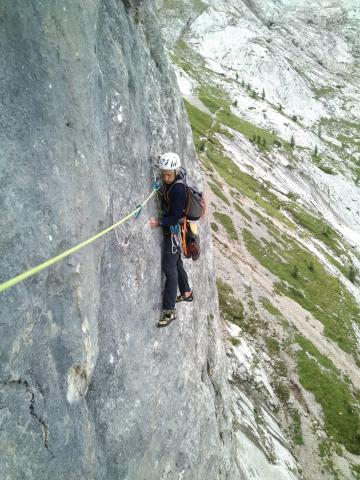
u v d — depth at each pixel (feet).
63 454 14.58
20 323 12.39
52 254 13.83
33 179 13.12
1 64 12.03
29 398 12.86
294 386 124.26
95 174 16.83
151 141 26.17
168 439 26.07
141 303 22.68
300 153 487.20
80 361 15.58
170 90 31.76
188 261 35.73
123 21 22.58
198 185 41.06
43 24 13.30
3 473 11.49
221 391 45.19
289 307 165.68
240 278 168.35
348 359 153.38
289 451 94.48
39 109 13.41
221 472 38.55
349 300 208.64
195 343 34.55
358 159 591.78
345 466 105.09
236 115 550.77
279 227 253.65
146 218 23.30
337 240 322.55
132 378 21.44
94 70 16.67
